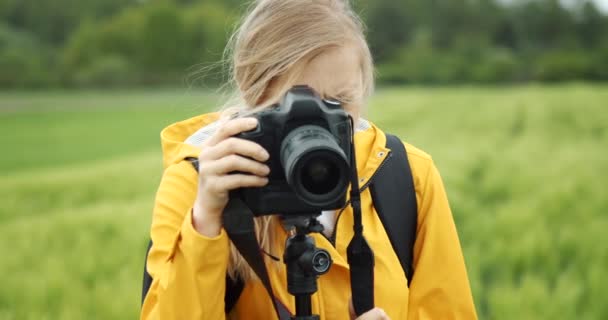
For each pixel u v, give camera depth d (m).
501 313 5.09
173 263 1.58
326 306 1.79
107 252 6.91
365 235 1.81
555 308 4.99
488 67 89.75
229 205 1.57
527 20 110.56
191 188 1.78
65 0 117.31
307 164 1.40
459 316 1.86
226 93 1.93
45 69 92.31
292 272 1.58
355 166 1.66
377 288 1.78
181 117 48.84
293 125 1.51
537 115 30.11
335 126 1.53
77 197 13.25
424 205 1.90
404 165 1.90
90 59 99.75
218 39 94.56
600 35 108.12
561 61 84.31
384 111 31.53
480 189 10.97
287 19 1.67
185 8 119.62
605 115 28.91
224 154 1.51
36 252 7.25
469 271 5.86
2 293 5.92
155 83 94.50
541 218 7.62
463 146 17.23
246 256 1.63
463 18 110.50
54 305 5.73
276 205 1.54
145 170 16.73
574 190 9.36
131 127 42.38
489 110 33.94
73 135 37.81
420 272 1.88
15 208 12.30
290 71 1.66
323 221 1.85
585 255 6.27
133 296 5.45
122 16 109.00
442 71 90.88
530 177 11.15
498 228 7.48
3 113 53.94
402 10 105.69
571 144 18.66
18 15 114.31
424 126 25.72
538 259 6.28
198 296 1.56
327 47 1.65
